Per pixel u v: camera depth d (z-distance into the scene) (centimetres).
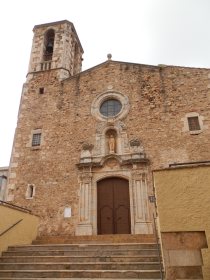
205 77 1388
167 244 393
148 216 1148
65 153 1380
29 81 1673
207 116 1283
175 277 370
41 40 1847
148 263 660
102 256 723
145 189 1205
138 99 1427
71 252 782
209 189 459
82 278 636
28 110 1567
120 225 1203
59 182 1310
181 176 483
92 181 1288
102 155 1331
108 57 1616
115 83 1512
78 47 2048
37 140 1463
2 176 2288
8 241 862
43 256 759
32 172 1366
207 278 379
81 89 1550
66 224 1205
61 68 1667
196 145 1234
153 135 1314
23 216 984
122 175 1270
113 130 1399
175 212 457
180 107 1345
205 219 438
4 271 689
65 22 1875
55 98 1565
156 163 1246
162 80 1448
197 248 382
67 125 1457
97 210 1253
